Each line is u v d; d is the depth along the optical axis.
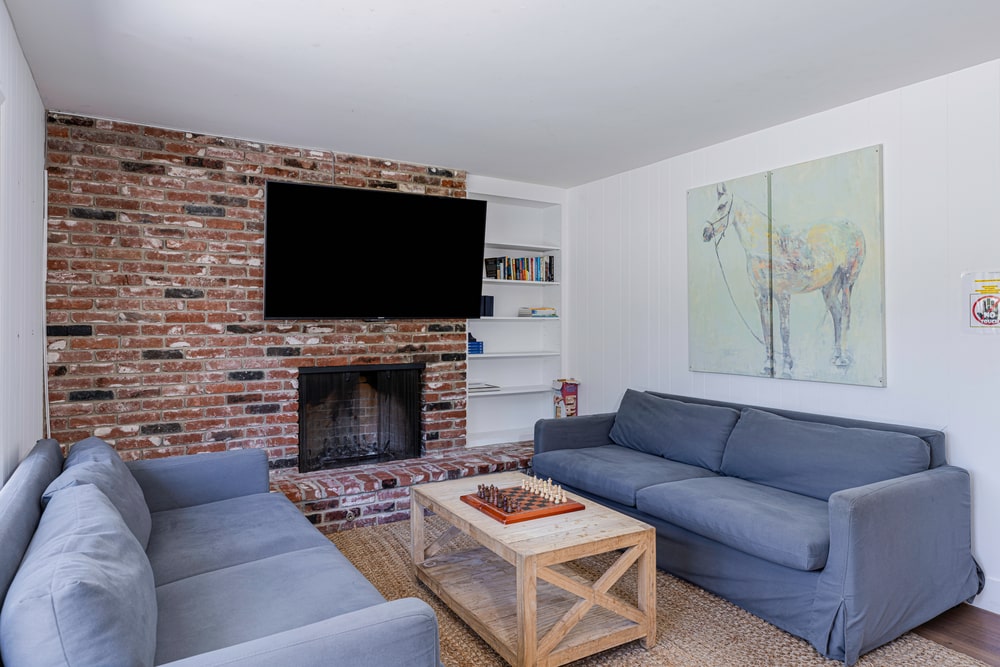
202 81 2.95
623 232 4.76
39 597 1.14
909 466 2.67
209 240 3.81
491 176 4.91
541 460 3.90
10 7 2.21
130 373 3.60
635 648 2.42
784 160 3.59
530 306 5.60
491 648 2.41
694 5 2.24
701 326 4.09
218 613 1.73
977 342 2.80
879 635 2.35
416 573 2.99
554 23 2.37
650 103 3.26
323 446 4.31
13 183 2.32
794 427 3.15
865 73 2.87
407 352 4.53
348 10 2.27
